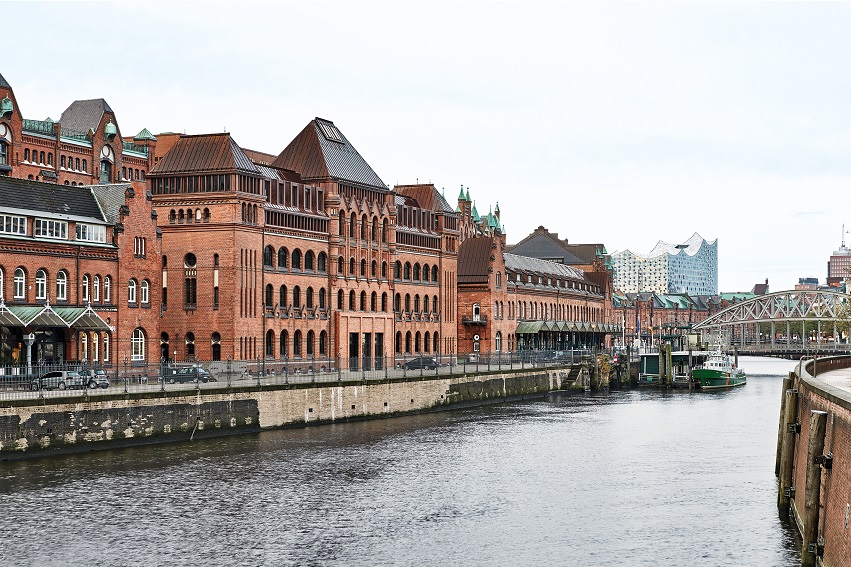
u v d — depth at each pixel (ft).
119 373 297.12
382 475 233.55
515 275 577.84
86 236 303.89
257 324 361.51
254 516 191.72
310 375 335.26
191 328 354.95
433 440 290.56
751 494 214.69
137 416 253.65
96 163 456.86
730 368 539.29
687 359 547.49
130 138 511.81
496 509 201.36
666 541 177.88
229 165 353.10
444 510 199.93
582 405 412.36
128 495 203.82
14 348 280.92
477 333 534.37
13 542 171.22
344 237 412.36
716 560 166.40
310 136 422.41
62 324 281.54
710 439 298.56
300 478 227.20
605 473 239.30
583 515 196.85
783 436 201.57
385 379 347.97
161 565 161.68
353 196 420.36
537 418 355.15
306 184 400.47
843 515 136.46
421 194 507.30
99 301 306.35
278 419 300.81
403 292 459.73
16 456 226.58
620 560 166.81
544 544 176.14
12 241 279.90
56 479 213.87
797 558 166.81
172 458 243.19
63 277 296.10
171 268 357.82
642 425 334.24
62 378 258.16
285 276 378.12
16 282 282.97
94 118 464.24
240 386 286.05
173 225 357.00
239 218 352.90
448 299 498.69
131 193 316.40
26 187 297.94
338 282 407.85
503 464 250.57
